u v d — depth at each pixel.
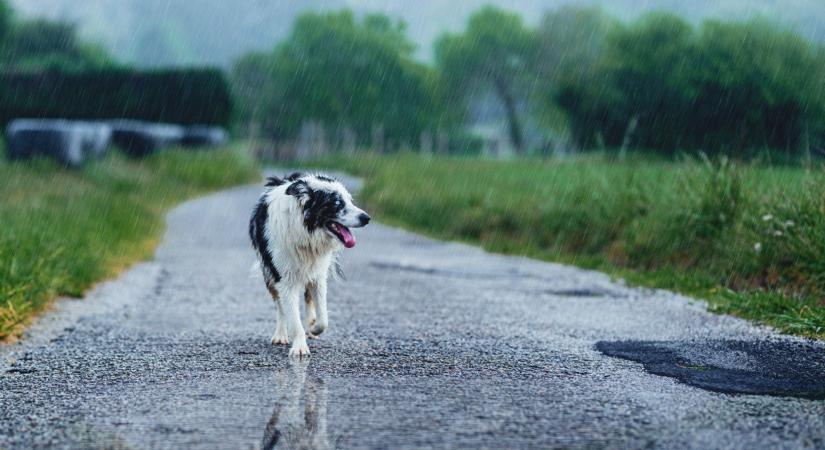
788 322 9.28
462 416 6.00
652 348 8.29
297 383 6.97
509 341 8.69
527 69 72.94
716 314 10.23
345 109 81.94
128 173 33.28
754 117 22.22
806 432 5.61
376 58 83.69
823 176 12.26
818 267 10.87
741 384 6.88
